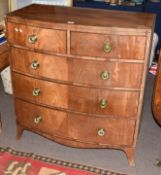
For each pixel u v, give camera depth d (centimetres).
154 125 237
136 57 158
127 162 198
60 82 175
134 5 331
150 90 282
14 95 197
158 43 315
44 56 171
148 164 197
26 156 199
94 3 335
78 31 157
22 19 165
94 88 171
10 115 244
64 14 179
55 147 209
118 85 167
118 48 157
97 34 155
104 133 185
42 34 164
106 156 203
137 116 176
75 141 193
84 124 185
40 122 196
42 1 272
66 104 181
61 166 193
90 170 190
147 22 164
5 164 192
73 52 163
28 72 181
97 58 161
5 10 267
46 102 186
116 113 177
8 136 219
